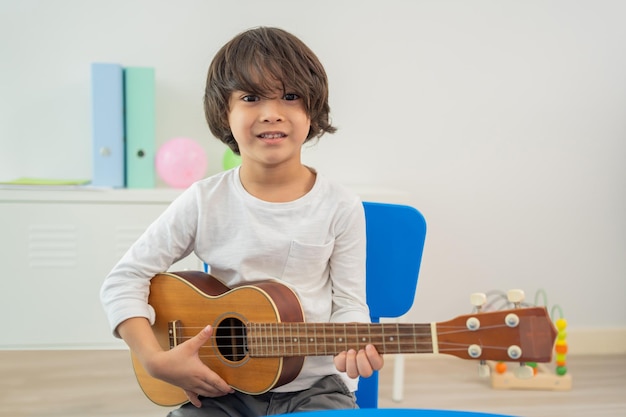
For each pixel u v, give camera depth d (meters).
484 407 2.17
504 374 2.35
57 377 2.36
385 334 1.01
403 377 2.45
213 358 1.13
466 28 2.59
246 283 1.19
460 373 2.50
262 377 1.09
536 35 2.61
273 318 1.09
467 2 2.58
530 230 2.68
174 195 2.15
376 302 1.29
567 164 2.67
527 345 0.88
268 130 1.13
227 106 1.18
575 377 2.46
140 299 1.18
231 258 1.19
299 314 1.12
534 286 2.70
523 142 2.64
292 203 1.18
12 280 2.12
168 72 2.48
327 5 2.53
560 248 2.69
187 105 2.50
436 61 2.59
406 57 2.57
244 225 1.19
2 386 2.27
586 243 2.70
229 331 1.16
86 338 2.15
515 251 2.68
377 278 1.29
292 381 1.13
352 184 2.59
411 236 1.28
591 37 2.63
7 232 2.11
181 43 2.48
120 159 2.26
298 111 1.15
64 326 2.14
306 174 1.23
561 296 2.71
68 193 2.12
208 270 1.38
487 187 2.65
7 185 2.10
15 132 2.46
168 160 2.29
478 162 2.63
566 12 2.62
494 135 2.63
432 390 2.33
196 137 2.51
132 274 1.19
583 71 2.64
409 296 1.28
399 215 1.28
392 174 2.61
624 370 2.54
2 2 2.40
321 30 2.53
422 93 2.59
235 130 1.16
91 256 2.14
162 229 1.21
